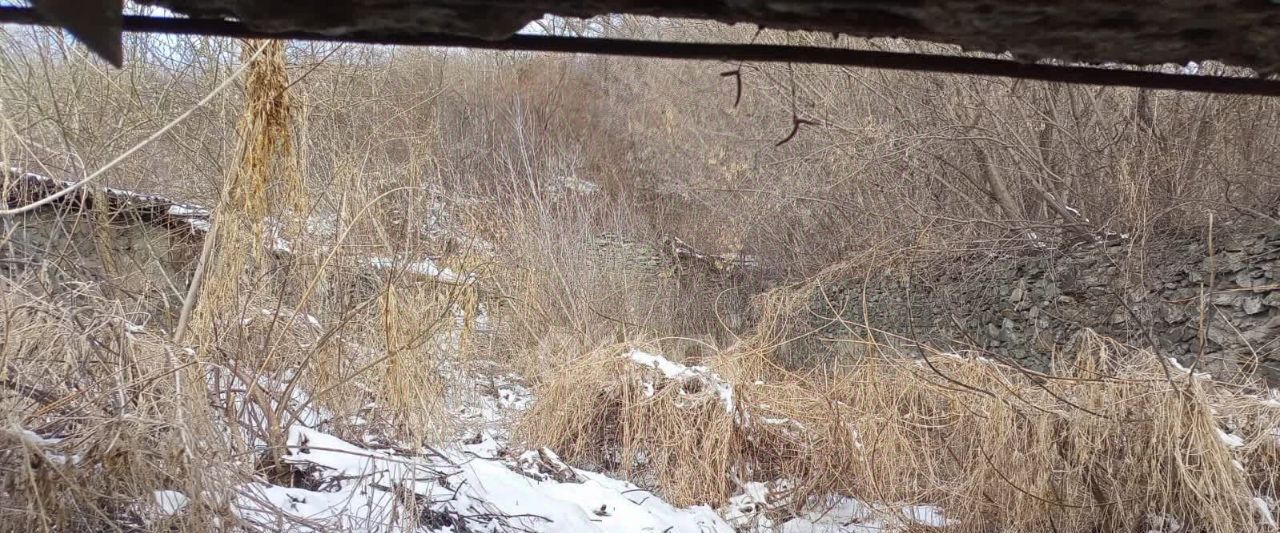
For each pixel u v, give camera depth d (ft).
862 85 34.78
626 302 34.50
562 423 21.74
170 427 10.67
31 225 14.88
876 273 34.37
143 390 10.60
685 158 51.01
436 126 21.04
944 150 33.37
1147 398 15.87
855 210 36.37
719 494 19.69
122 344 11.41
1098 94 28.81
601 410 21.84
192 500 10.36
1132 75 2.45
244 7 2.23
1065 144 30.45
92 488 9.77
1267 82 2.41
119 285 14.32
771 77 37.32
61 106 17.61
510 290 24.81
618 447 21.57
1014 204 31.76
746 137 43.91
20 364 10.77
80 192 15.23
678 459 20.24
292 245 16.30
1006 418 17.34
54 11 1.85
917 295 32.89
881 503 18.74
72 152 14.94
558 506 16.39
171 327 15.11
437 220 19.49
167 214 17.80
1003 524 17.39
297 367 16.28
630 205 50.34
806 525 19.08
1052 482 16.75
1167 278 23.49
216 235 15.26
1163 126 26.55
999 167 31.99
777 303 28.25
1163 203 25.22
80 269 14.52
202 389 11.80
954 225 33.42
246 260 16.35
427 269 17.75
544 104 59.62
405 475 13.33
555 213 38.42
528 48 2.44
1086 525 16.62
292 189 15.87
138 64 19.94
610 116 60.75
